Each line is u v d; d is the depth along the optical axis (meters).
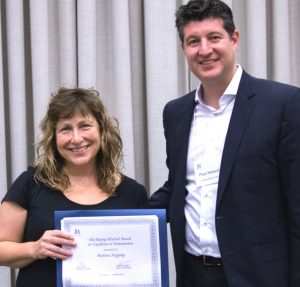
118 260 1.29
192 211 1.36
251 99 1.27
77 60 1.99
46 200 1.33
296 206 1.20
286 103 1.21
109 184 1.40
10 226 1.32
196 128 1.39
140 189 1.46
